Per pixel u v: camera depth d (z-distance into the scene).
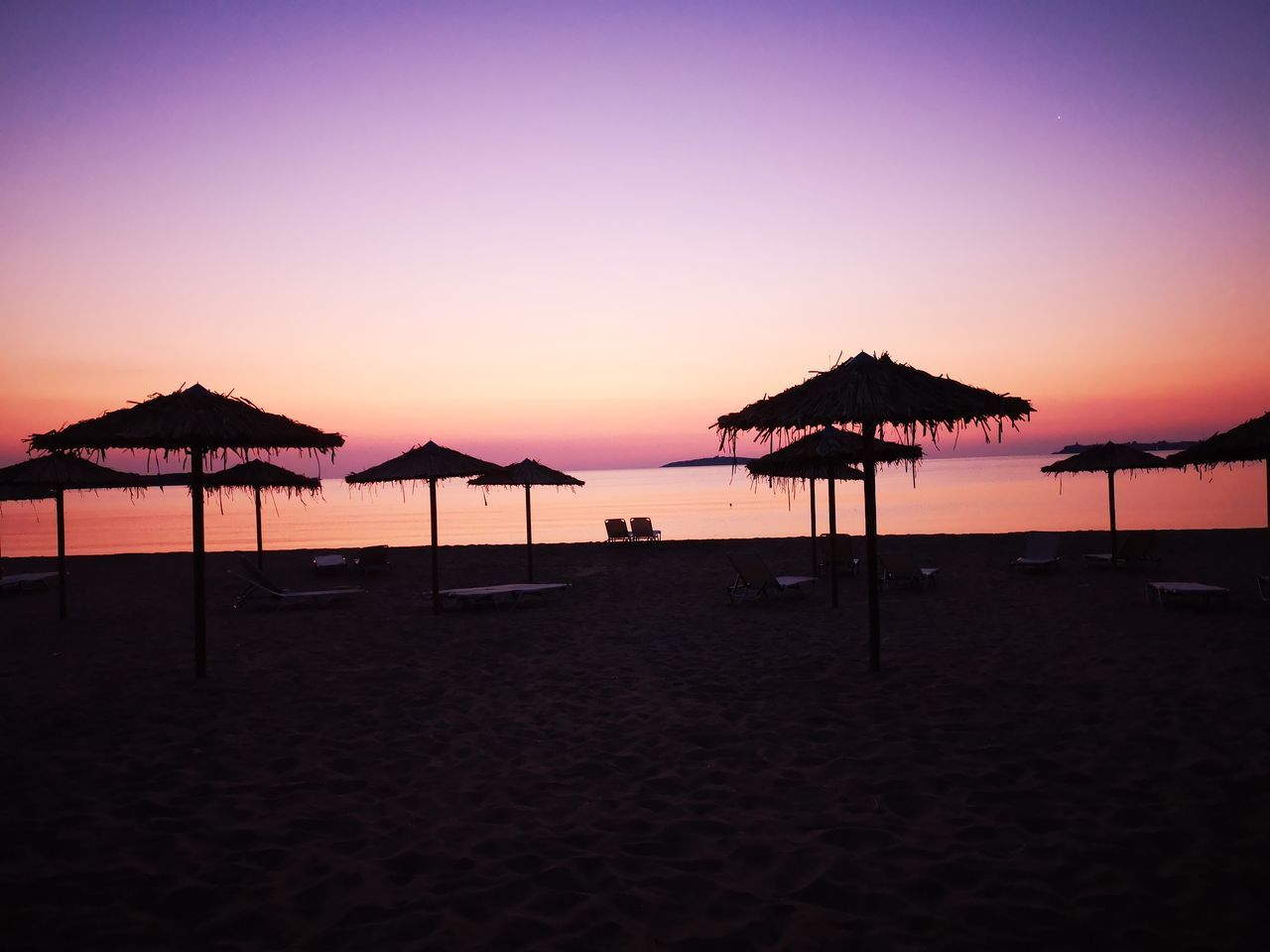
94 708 6.32
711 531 30.61
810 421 6.08
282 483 15.82
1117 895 3.17
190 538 34.50
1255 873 3.31
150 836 3.90
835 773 4.66
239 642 9.28
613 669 7.52
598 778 4.69
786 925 3.02
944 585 12.89
